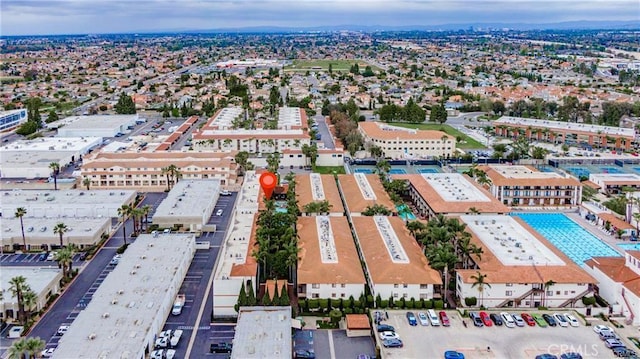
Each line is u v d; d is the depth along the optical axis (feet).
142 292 514.27
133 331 448.65
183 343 475.31
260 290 557.33
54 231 653.71
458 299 547.90
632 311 508.53
